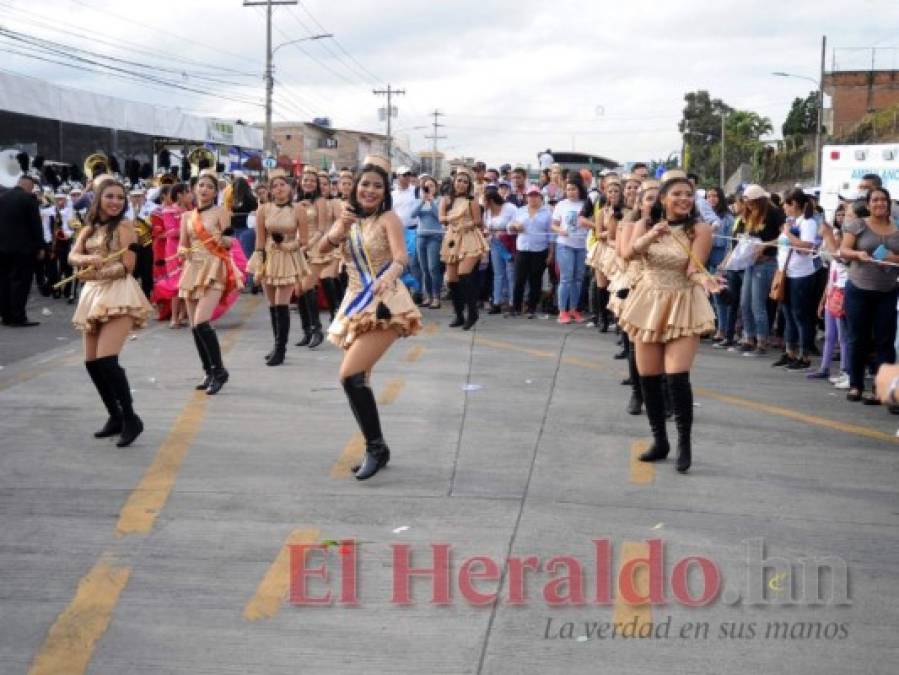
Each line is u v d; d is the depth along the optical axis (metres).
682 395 6.48
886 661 4.12
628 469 6.61
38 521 5.62
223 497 6.02
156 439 7.27
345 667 4.06
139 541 5.34
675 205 6.41
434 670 4.03
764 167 51.06
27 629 4.38
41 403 8.37
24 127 18.27
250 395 8.66
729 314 11.70
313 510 5.79
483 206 14.26
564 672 4.02
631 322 6.57
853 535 5.47
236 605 4.60
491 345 11.33
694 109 88.38
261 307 14.27
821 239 10.02
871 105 51.47
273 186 9.85
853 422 7.95
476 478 6.38
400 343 11.35
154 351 10.81
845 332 8.98
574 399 8.58
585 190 13.37
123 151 22.23
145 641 4.28
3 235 12.56
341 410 8.12
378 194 6.21
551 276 14.41
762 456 6.95
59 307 14.73
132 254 7.05
